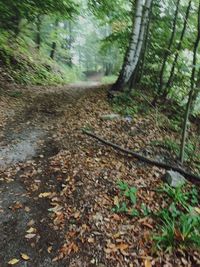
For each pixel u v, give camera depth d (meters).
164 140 8.58
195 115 11.75
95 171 6.64
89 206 5.55
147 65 14.93
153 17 14.09
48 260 4.50
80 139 8.38
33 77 18.25
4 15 15.57
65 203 5.68
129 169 6.88
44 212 5.48
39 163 7.23
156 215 5.40
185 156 7.91
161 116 10.65
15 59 18.11
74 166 6.86
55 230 5.05
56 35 28.55
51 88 17.11
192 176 6.72
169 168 6.98
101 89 15.93
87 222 5.17
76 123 9.68
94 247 4.69
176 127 9.80
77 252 4.62
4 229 5.07
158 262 4.44
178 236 4.80
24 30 21.97
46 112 11.45
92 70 50.03
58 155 7.48
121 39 16.22
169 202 5.82
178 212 5.42
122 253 4.58
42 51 25.98
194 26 11.84
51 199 5.82
